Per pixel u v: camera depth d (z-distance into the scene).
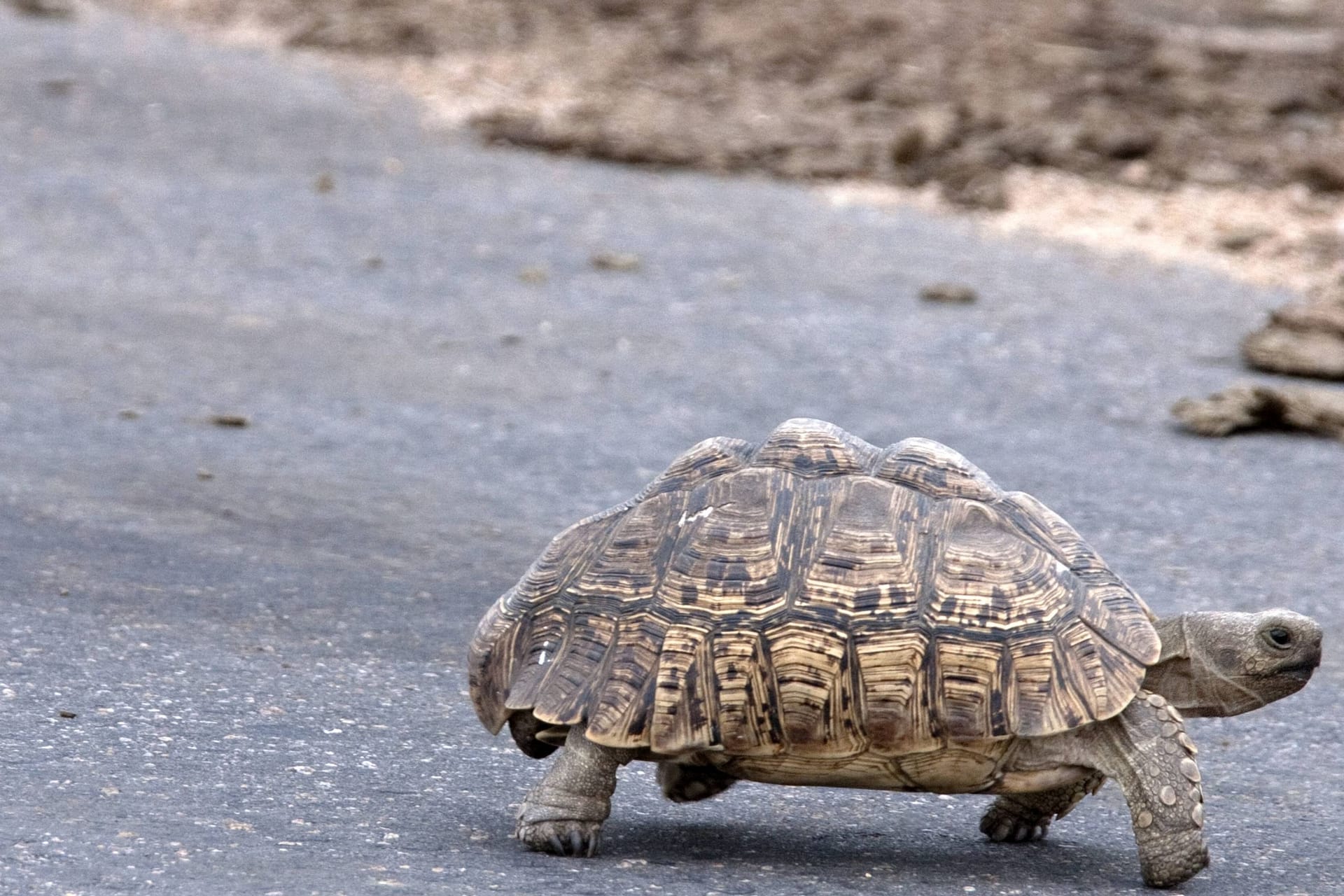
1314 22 75.06
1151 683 15.30
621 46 73.12
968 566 14.39
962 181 55.75
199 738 16.97
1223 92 64.50
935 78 67.31
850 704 14.03
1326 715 20.47
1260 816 17.00
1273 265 48.53
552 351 38.62
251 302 41.38
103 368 35.50
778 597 14.31
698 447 15.73
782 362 38.31
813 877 14.46
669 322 41.34
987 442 33.00
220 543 25.25
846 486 14.89
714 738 14.16
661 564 14.80
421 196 52.47
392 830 14.84
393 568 24.83
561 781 14.66
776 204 53.72
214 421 32.22
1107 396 36.75
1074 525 28.30
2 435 30.33
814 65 70.06
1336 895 14.68
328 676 19.88
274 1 81.06
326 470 29.78
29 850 13.40
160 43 72.69
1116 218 52.91
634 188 55.16
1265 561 26.97
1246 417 34.59
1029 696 13.97
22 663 18.78
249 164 55.06
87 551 24.14
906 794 17.59
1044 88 65.44
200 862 13.48
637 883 13.94
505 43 74.06
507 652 15.24
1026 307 43.50
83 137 56.62
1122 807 17.61
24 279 42.00
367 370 36.59
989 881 14.66
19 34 70.56
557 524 27.53
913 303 43.59
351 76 69.06
